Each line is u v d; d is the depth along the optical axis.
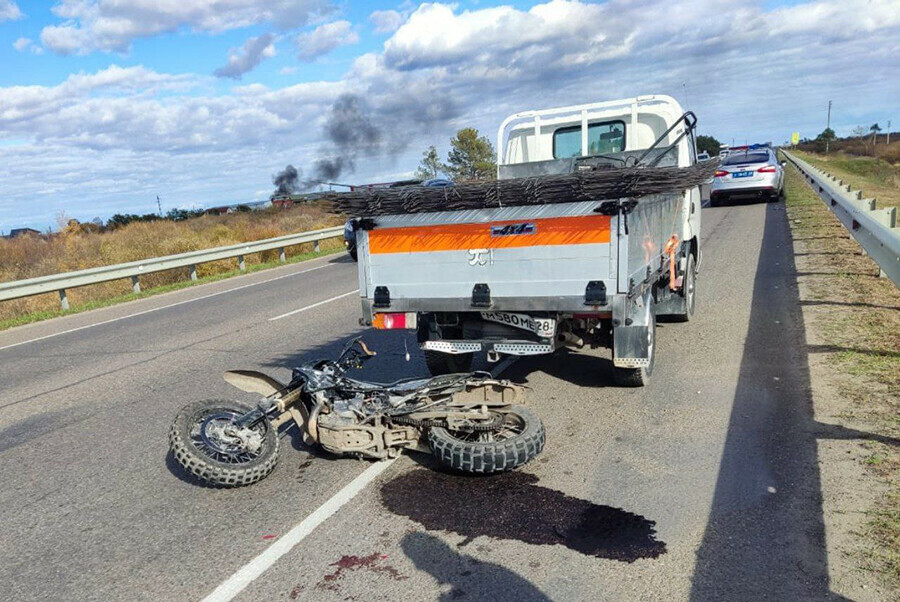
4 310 14.98
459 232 5.11
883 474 3.93
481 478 4.39
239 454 4.62
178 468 4.94
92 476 4.89
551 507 3.92
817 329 7.05
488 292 5.09
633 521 3.69
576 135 8.12
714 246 13.73
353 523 3.90
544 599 3.06
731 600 2.95
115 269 15.12
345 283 14.20
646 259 5.38
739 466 4.23
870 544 3.27
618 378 5.80
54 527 4.12
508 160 8.46
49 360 9.10
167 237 24.08
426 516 3.92
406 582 3.27
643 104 7.84
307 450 5.11
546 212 4.80
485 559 3.42
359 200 5.29
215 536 3.88
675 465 4.34
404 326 5.48
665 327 7.89
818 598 2.91
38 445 5.65
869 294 8.30
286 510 4.13
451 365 6.45
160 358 8.52
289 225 29.84
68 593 3.39
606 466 4.41
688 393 5.66
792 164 40.31
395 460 4.80
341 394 4.91
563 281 4.86
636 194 4.58
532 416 4.58
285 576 3.40
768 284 9.65
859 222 8.25
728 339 7.12
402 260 5.36
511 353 5.32
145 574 3.52
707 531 3.53
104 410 6.49
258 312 11.48
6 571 3.64
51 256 21.25
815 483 3.91
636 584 3.12
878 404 4.94
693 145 8.47
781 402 5.22
